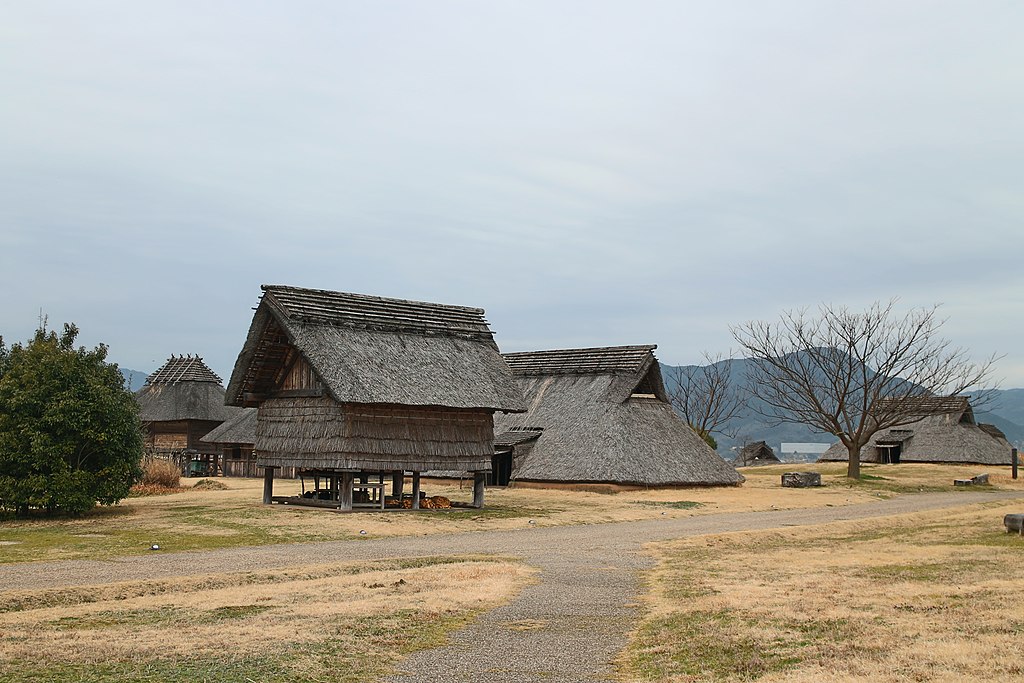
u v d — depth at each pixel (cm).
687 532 3403
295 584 2091
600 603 1905
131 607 1788
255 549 2759
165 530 3195
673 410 6328
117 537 2972
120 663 1359
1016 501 4647
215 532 3161
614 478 5347
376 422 3947
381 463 3938
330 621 1666
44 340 3772
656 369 6297
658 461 5594
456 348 4334
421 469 4031
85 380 3672
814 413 7569
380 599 1903
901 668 1234
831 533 3316
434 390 4016
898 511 4297
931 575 2059
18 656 1390
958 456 8400
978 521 3444
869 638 1423
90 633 1552
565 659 1425
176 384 7894
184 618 1688
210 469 7594
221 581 2102
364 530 3334
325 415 3969
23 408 3562
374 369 3944
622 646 1512
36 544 2773
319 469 4253
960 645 1336
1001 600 1673
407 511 4003
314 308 4062
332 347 3925
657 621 1697
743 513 4297
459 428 4172
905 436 8825
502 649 1489
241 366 4122
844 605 1716
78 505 3544
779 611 1697
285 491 5266
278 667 1348
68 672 1310
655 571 2389
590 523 3781
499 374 4316
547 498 4881
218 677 1295
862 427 6750
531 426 6134
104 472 3641
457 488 5762
